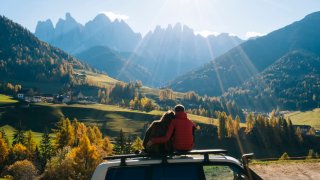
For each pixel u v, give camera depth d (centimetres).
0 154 9650
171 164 739
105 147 10644
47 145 10881
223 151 756
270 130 16100
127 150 10025
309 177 1852
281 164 2275
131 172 739
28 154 10081
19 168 7800
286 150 15712
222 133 16412
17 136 12194
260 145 15875
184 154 756
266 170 2097
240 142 16075
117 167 744
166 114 823
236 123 16500
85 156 7625
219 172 743
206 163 744
